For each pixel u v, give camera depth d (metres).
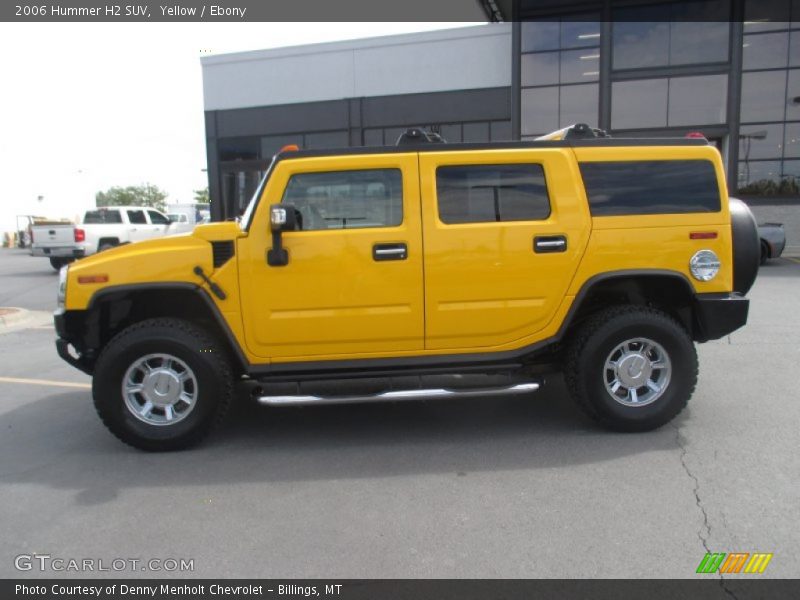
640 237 4.42
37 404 5.75
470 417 5.07
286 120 21.06
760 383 5.70
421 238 4.31
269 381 4.44
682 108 18.08
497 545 3.11
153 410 4.54
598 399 4.45
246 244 4.27
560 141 4.44
